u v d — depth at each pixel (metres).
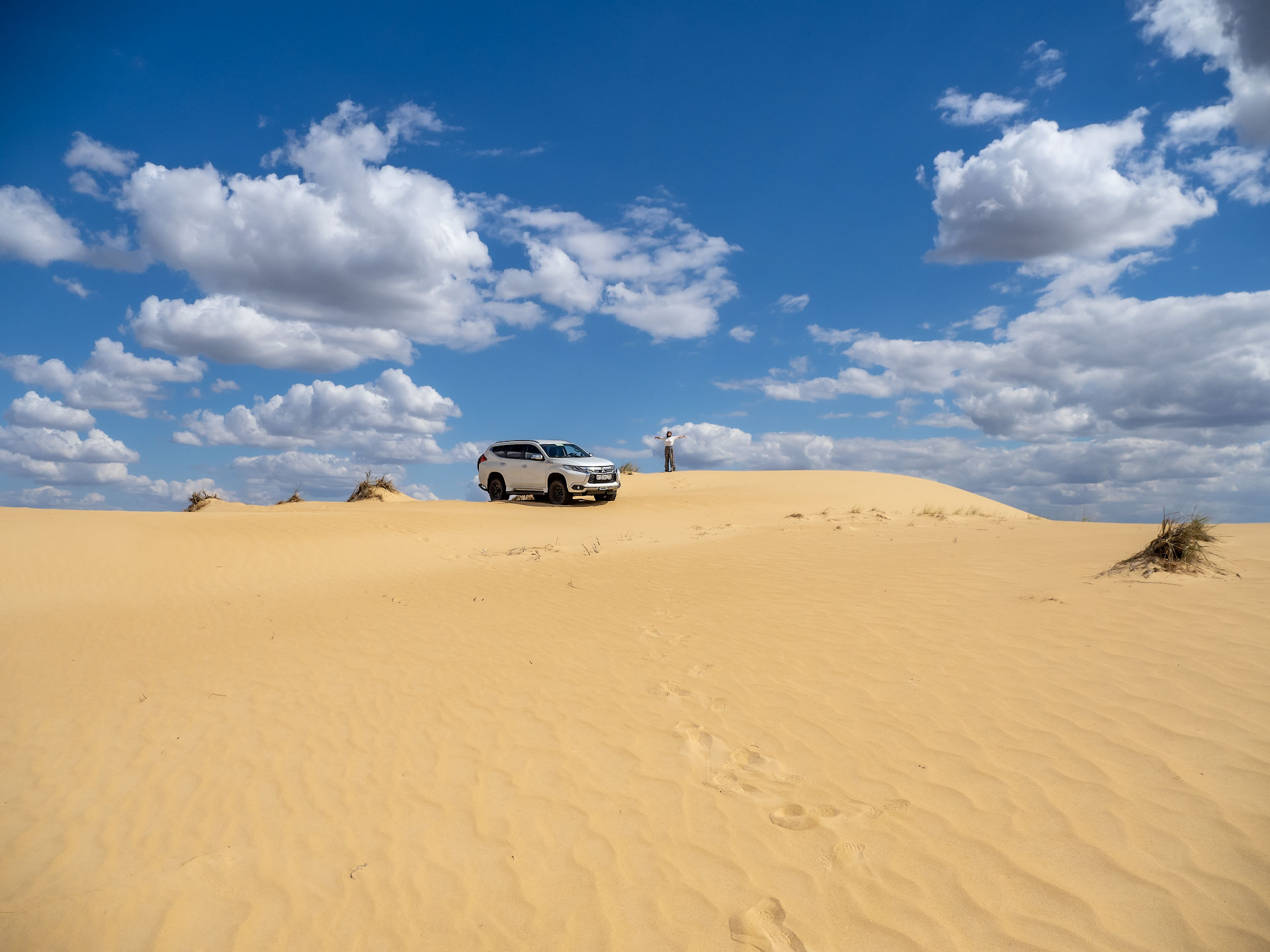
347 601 10.62
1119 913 3.04
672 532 17.42
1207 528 8.32
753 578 9.78
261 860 4.07
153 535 14.41
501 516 19.08
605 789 4.50
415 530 16.20
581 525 18.58
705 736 5.09
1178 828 3.48
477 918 3.45
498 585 10.90
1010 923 3.07
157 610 10.58
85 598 11.38
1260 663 4.97
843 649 6.46
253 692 6.73
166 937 3.52
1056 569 8.24
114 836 4.45
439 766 4.99
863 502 25.03
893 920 3.17
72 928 3.63
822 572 9.72
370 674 6.98
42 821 4.68
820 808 4.06
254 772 5.12
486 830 4.16
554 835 4.05
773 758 4.69
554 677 6.52
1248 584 6.60
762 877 3.54
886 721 5.00
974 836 3.65
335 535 15.26
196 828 4.46
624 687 6.14
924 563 9.53
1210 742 4.14
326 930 3.48
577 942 3.24
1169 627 5.84
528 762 4.93
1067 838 3.53
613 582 10.41
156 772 5.25
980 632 6.39
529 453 24.73
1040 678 5.29
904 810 3.94
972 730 4.70
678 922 3.29
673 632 7.61
